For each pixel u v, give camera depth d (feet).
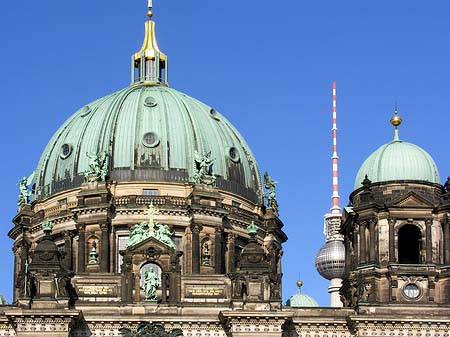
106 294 645.92
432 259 644.27
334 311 640.99
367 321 626.23
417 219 650.02
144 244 645.92
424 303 637.71
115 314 630.74
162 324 629.51
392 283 639.35
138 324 628.69
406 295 640.58
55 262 628.69
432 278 641.81
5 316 618.03
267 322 621.31
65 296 626.23
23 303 619.67
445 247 645.51
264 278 631.97
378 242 648.79
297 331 634.84
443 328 630.33
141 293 641.81
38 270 625.41
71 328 620.90
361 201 654.94
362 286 641.81
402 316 627.87
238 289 631.97
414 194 649.20
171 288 641.81
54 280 626.23
